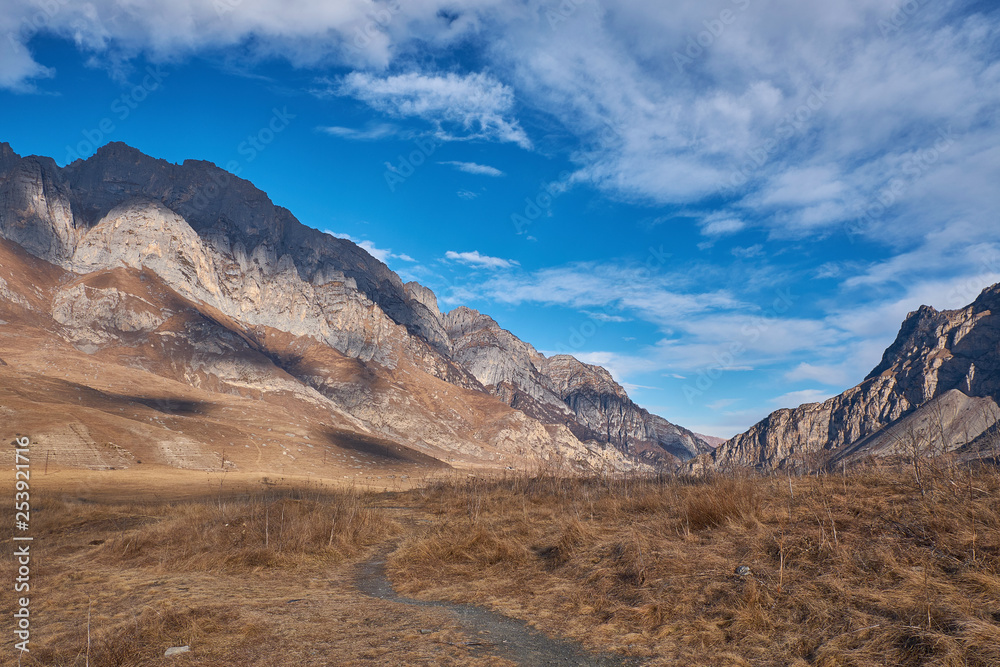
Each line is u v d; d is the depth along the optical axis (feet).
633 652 23.15
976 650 18.47
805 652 21.30
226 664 22.80
